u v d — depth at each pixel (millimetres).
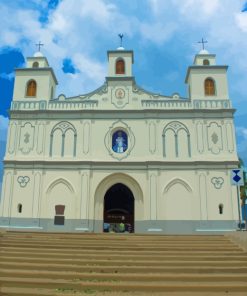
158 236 22094
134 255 16453
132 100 34656
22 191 32375
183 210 31469
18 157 33250
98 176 32594
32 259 15211
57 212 31797
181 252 17250
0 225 31438
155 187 32000
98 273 13789
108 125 34031
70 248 17781
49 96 35344
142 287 12172
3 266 14359
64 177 32594
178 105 34406
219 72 35219
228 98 34344
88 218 31469
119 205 34719
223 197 31609
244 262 15508
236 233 20047
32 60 36844
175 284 12609
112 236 21672
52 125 34188
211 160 32406
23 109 34562
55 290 11930
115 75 35344
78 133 33844
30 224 31484
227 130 33375
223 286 12266
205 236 22359
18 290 11758
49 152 33438
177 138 33438
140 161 32719
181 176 32312
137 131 33750
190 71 35250
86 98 34938
